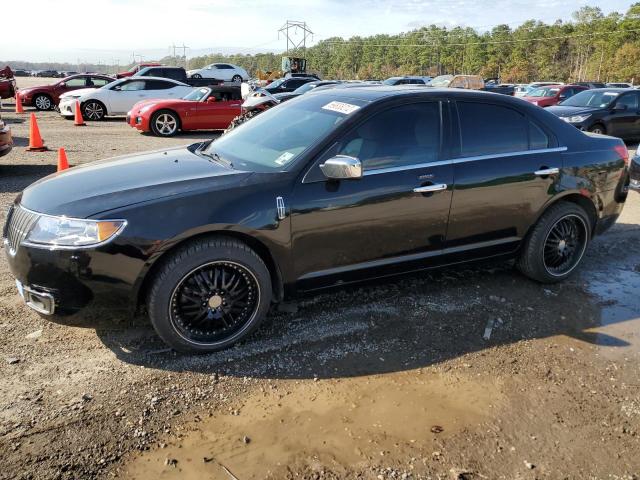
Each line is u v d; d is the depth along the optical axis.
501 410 2.99
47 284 3.08
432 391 3.15
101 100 18.09
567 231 4.66
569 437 2.80
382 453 2.64
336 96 4.18
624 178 4.91
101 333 3.66
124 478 2.44
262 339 3.65
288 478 2.47
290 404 3.00
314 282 3.67
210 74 36.97
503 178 4.14
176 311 3.28
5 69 25.47
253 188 3.35
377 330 3.81
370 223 3.69
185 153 4.25
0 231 5.59
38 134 11.23
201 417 2.87
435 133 3.96
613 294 4.56
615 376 3.36
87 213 3.08
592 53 109.31
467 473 2.53
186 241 3.22
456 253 4.16
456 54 133.25
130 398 3.00
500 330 3.88
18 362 3.30
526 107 4.40
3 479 2.40
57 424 2.77
